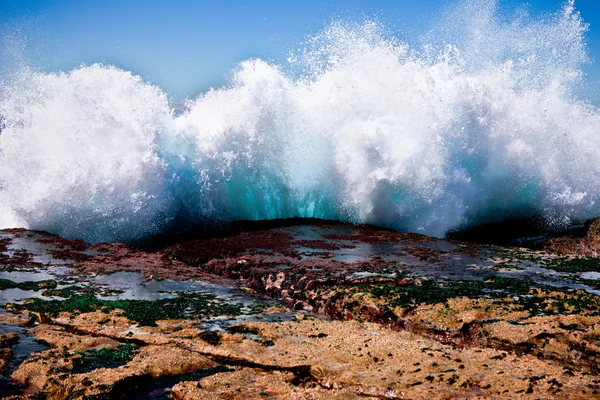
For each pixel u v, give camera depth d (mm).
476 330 14711
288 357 12695
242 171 31672
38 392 10602
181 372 12047
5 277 19594
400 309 16281
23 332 14070
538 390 10930
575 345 13031
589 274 20500
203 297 18312
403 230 31469
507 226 31375
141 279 20500
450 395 10758
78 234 28266
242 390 10984
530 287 18078
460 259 23109
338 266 21562
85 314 15578
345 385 11391
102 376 11234
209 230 30234
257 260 22781
